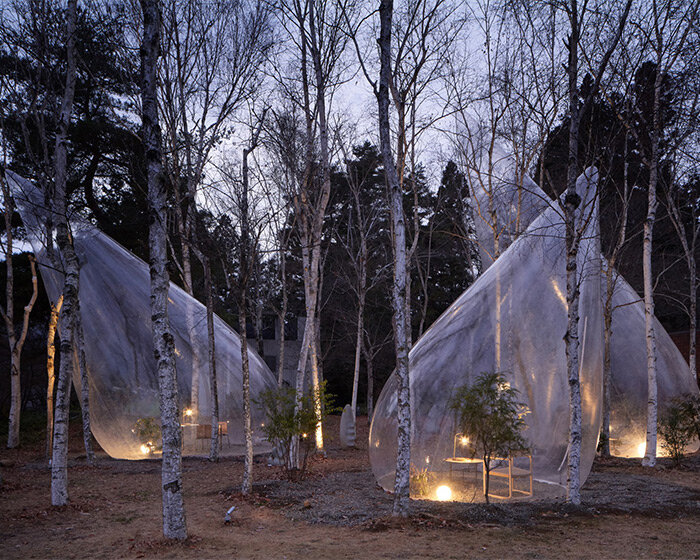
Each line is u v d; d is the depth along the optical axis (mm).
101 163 23344
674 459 14109
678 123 11945
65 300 10078
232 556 6684
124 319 16531
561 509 8789
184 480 12641
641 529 7938
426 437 10664
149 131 7676
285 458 12461
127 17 13680
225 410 17844
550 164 15633
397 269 8680
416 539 7324
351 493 10562
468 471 10484
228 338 18906
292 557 6645
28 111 13031
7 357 26312
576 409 9242
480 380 9758
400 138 14086
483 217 16828
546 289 11172
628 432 16594
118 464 15133
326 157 15086
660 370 16859
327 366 35562
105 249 16828
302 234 15289
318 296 21438
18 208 15312
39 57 11820
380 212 23109
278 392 12773
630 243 21719
